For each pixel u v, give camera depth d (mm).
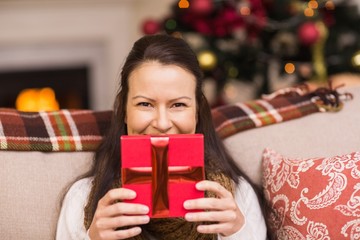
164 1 3191
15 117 1454
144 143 1061
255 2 2330
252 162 1500
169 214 1080
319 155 1501
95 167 1387
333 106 1577
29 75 3381
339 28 2465
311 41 2215
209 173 1342
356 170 1312
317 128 1540
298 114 1562
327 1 2436
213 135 1412
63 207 1354
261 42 2473
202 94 1348
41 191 1381
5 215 1346
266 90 2492
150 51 1222
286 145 1513
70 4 3223
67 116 1508
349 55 2408
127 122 1271
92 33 3320
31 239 1354
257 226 1349
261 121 1546
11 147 1395
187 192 1077
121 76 1303
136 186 1068
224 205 1091
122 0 3268
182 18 2389
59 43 3326
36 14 3205
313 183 1329
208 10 2264
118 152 1354
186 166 1071
